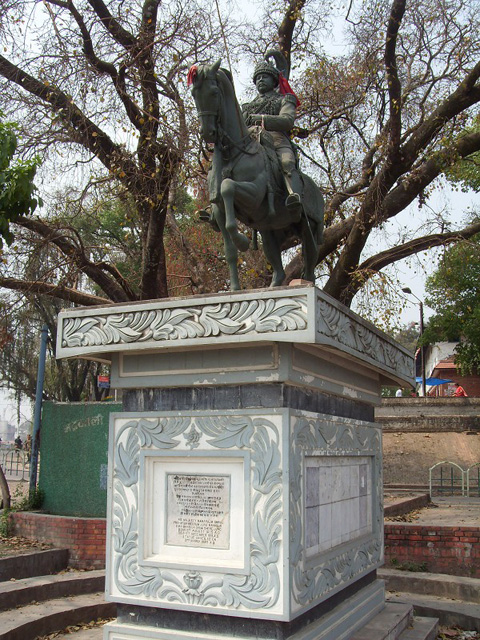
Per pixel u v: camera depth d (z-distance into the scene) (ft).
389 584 23.45
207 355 13.05
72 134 35.63
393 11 33.50
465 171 50.47
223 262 45.16
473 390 104.27
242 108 19.31
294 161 17.81
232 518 12.34
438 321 76.18
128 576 12.98
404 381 19.03
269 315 11.75
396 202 38.22
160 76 36.58
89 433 29.30
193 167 35.94
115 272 41.22
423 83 38.83
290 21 41.29
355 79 39.96
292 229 18.69
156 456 13.20
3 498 32.24
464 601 21.66
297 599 11.78
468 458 57.11
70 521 26.53
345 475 15.62
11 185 22.57
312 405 13.84
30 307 41.65
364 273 37.35
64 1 36.06
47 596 20.56
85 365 92.32
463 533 24.57
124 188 39.14
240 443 12.35
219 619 12.09
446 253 39.55
